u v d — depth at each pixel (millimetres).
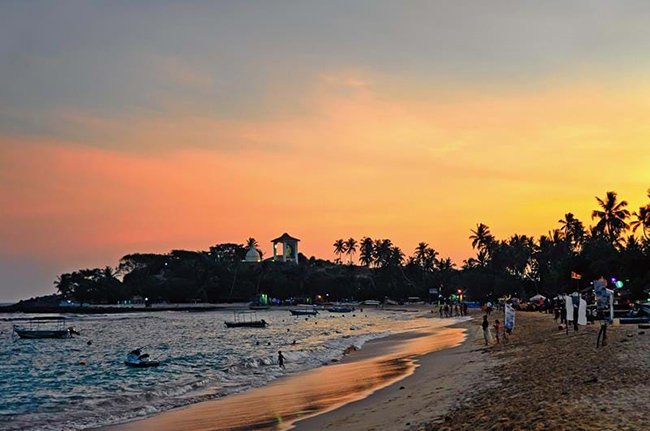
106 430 23859
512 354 36312
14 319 188125
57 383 43625
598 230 133500
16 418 28672
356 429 19062
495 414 17172
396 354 48281
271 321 150750
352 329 100000
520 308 119875
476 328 77062
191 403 29375
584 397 17625
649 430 13281
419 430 17078
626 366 23172
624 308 62125
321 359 48156
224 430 21891
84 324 152625
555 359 29281
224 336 96688
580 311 43000
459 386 25672
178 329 124500
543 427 14367
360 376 35062
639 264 92938
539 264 195000
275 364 45500
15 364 60719
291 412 24562
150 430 23094
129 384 40438
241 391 32625
